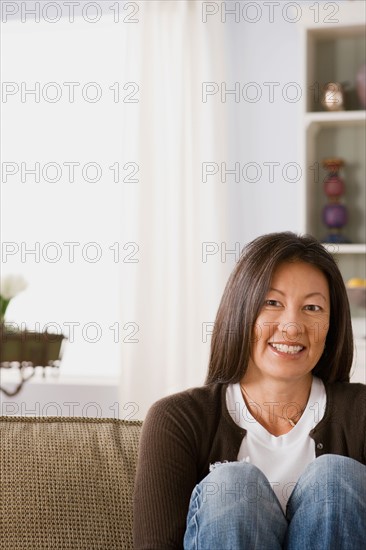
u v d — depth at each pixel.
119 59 4.74
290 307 1.88
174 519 1.80
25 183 4.82
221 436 1.89
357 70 4.23
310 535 1.65
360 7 3.93
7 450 1.95
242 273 1.93
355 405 1.91
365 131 4.24
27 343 4.03
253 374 1.95
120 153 4.76
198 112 4.36
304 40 4.02
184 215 4.34
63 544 1.86
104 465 1.95
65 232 4.80
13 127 4.82
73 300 4.80
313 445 1.88
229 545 1.62
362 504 1.67
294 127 4.34
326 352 2.00
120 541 1.88
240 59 4.39
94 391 4.56
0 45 4.82
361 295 4.03
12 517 1.87
